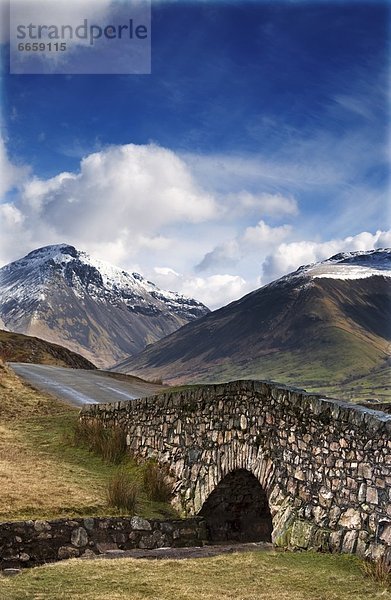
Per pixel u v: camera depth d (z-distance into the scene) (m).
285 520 11.46
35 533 12.05
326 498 10.76
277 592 8.84
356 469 10.14
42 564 11.63
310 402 11.41
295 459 11.70
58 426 21.91
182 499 15.02
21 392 29.03
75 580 9.74
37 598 8.82
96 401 28.50
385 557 9.13
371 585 8.76
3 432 21.14
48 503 13.29
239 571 10.02
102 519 12.79
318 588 8.89
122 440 18.25
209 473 14.47
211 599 8.69
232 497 14.45
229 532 14.43
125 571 10.26
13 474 15.33
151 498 15.34
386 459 9.52
